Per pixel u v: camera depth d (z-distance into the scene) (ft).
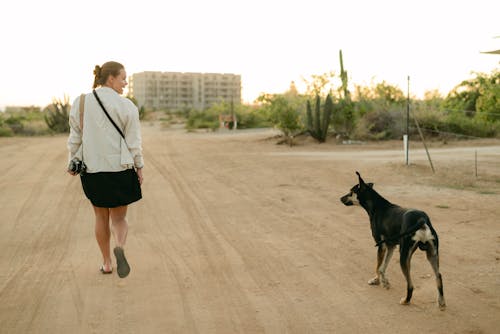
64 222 28.27
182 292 16.96
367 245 22.70
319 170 47.80
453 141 82.07
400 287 17.29
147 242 23.65
